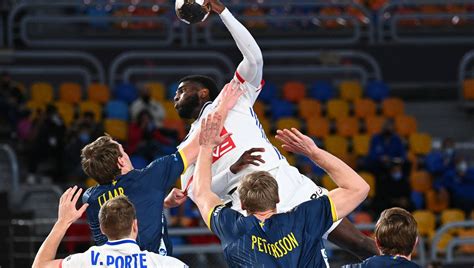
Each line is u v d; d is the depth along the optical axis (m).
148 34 22.61
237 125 6.53
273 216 5.66
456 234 16.78
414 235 5.79
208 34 21.73
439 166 18.06
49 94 19.28
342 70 21.11
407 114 21.56
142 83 20.47
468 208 17.70
